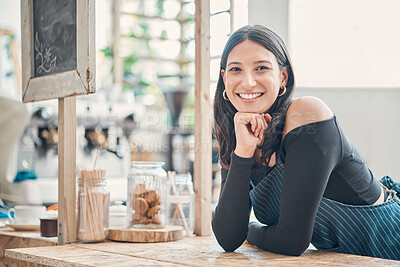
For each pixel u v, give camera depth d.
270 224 1.75
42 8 1.97
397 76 3.22
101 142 4.11
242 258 1.50
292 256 1.53
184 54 7.20
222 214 1.62
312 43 3.14
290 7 2.96
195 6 2.13
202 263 1.40
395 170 3.34
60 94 1.84
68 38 1.80
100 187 1.92
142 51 7.50
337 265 1.36
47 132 4.03
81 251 1.67
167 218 2.11
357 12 3.15
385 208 1.67
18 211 2.23
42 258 1.56
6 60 5.52
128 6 7.08
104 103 4.21
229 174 1.62
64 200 1.88
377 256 1.66
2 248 2.16
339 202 1.65
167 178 2.12
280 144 1.61
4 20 5.54
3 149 3.44
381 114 3.30
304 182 1.49
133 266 1.37
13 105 3.49
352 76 3.22
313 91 3.24
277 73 1.63
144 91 7.04
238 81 1.63
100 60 6.94
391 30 3.20
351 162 1.59
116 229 1.95
